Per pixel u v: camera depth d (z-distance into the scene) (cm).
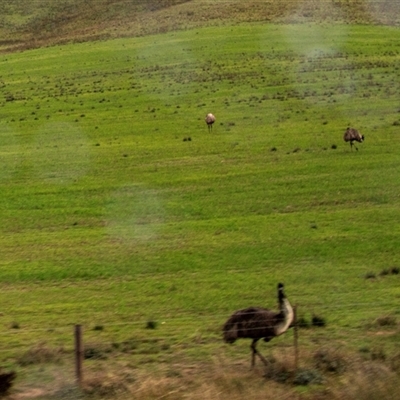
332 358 5006
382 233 9281
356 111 17375
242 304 7050
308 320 6294
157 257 8881
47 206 11738
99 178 13262
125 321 6694
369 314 6475
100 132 17225
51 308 7262
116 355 5584
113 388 4625
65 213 11294
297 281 7694
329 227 9669
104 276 8331
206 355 5491
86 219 10925
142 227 10275
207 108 18862
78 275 8406
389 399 4191
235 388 4453
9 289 8050
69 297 7631
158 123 17650
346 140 13850
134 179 12938
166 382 4622
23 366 5356
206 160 13875
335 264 8244
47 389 4753
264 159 13575
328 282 7612
